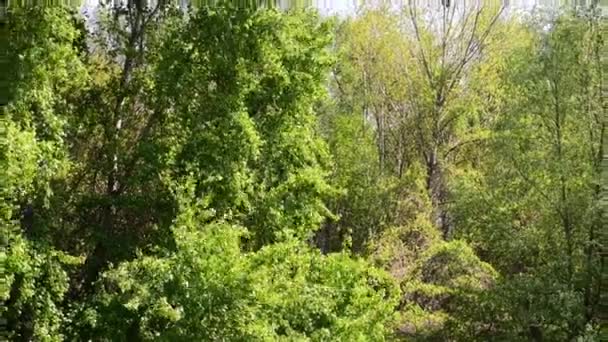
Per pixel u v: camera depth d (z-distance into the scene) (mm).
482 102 27344
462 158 27969
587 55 20047
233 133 16109
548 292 19250
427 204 24531
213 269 13109
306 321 13719
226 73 16516
